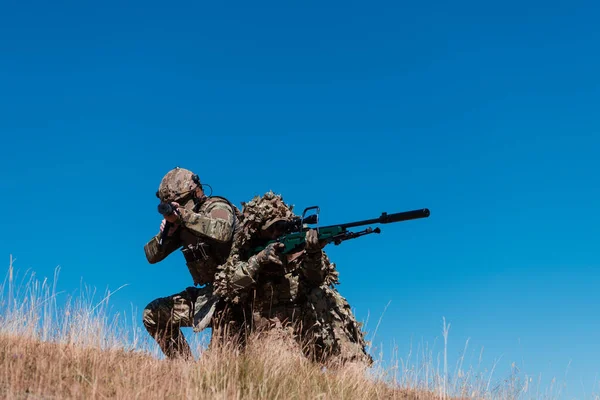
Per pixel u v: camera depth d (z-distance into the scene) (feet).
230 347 21.79
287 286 22.61
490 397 22.21
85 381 18.71
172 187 23.79
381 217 21.45
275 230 22.95
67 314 22.12
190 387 18.86
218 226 22.61
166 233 24.09
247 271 21.81
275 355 21.38
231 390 18.79
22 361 18.70
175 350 23.99
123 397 17.40
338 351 22.81
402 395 22.21
